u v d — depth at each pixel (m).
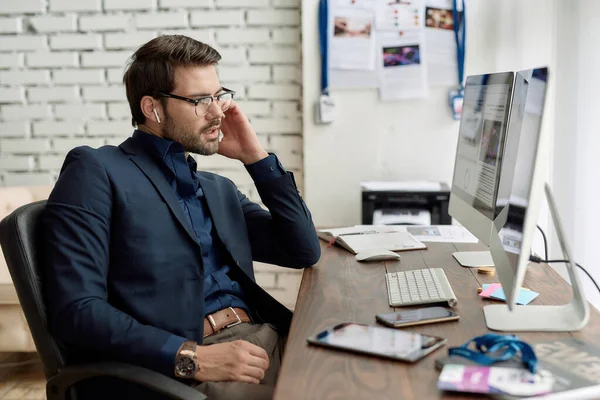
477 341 1.08
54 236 1.36
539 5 2.47
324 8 2.88
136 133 1.59
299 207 1.78
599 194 2.09
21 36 3.17
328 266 1.78
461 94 2.87
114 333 1.30
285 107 3.12
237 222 1.76
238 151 1.78
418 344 1.14
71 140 3.23
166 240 1.48
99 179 1.45
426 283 1.51
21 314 2.45
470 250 1.91
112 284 1.45
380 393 0.98
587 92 2.12
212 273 1.63
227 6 3.07
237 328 1.60
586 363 1.04
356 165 2.98
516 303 1.37
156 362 1.28
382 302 1.44
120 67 3.16
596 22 2.07
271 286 3.24
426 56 2.87
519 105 1.28
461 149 1.80
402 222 2.61
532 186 1.10
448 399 0.96
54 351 1.32
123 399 1.31
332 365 1.09
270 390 1.38
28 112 3.22
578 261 2.20
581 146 2.16
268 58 3.09
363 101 2.93
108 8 3.11
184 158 1.60
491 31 2.82
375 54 2.89
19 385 2.59
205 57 1.55
